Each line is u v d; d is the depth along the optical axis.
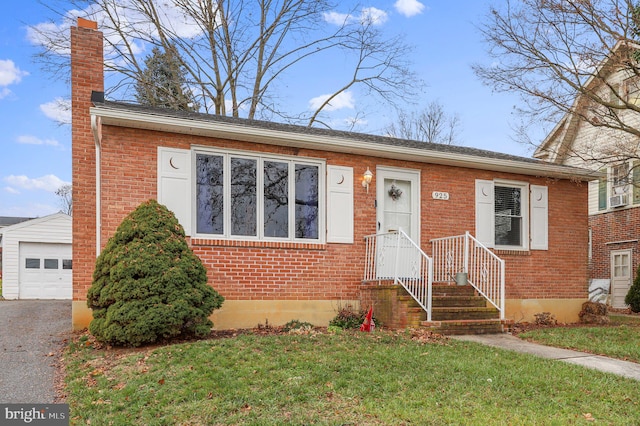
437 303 10.19
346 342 7.98
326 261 10.64
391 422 4.84
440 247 11.73
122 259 8.10
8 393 6.04
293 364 6.62
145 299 7.95
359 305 10.84
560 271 13.20
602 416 5.18
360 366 6.64
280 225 10.35
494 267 12.18
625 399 5.73
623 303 19.83
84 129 10.34
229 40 22.64
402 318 9.72
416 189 11.74
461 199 12.16
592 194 21.77
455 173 12.17
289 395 5.54
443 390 5.83
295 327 9.76
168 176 9.48
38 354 7.90
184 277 8.27
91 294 8.24
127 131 9.30
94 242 10.05
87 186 10.18
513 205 12.93
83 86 10.47
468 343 8.58
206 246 9.61
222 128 9.49
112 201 9.09
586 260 13.62
